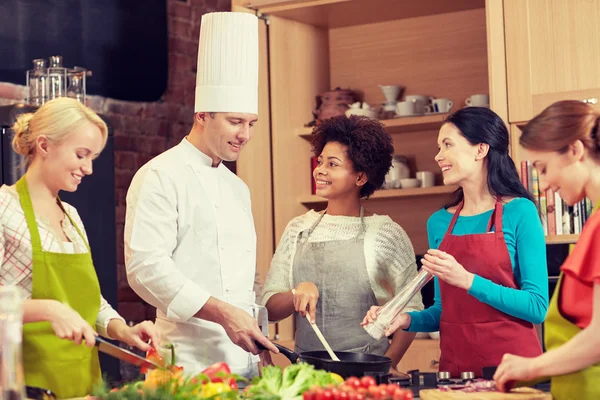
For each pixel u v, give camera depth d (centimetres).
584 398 183
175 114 505
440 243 266
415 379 218
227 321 240
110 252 390
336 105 437
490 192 261
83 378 240
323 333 291
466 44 437
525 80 371
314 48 455
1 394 151
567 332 189
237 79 260
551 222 364
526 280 247
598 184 188
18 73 427
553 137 188
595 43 360
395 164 427
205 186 259
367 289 291
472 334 254
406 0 417
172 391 161
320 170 299
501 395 189
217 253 258
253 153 418
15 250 237
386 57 454
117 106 475
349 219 300
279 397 169
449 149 261
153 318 484
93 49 460
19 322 154
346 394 148
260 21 428
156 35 491
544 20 369
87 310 245
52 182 245
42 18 437
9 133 354
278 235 423
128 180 480
